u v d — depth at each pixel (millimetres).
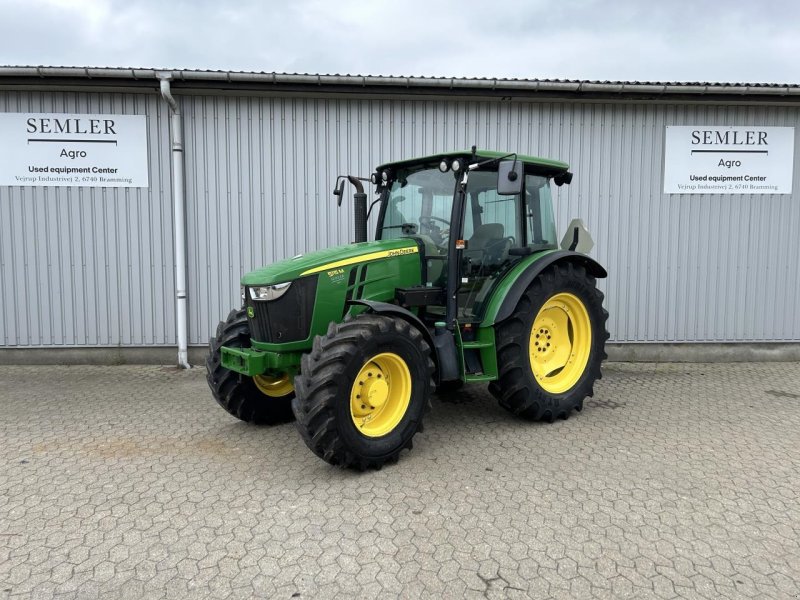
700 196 7465
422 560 2818
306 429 3592
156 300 7242
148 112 7035
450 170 4613
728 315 7594
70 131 6980
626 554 2865
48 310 7164
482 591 2576
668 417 5129
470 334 4645
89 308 7188
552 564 2781
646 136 7379
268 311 4133
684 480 3740
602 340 5211
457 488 3621
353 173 7250
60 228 7086
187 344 7234
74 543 3000
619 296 7531
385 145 7250
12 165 6980
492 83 6793
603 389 6168
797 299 7609
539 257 4859
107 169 7059
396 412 4023
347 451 3689
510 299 4531
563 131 7344
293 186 7223
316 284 4188
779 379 6625
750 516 3252
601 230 7461
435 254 4695
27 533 3104
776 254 7555
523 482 3709
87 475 3875
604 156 7398
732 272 7559
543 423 4934
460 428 4797
